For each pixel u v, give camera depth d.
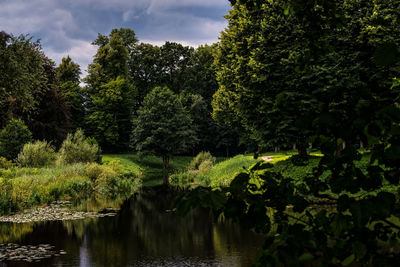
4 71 14.12
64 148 26.59
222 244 8.67
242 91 17.08
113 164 29.31
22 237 9.84
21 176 20.66
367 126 1.25
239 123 24.91
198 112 52.31
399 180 1.36
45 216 13.07
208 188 1.30
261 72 15.42
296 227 1.43
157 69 57.97
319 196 1.49
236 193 1.34
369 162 1.42
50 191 17.83
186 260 7.45
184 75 57.75
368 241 1.34
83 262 7.42
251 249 8.12
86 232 10.45
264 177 1.54
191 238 9.45
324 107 1.32
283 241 1.34
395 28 12.78
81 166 23.56
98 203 16.62
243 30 18.73
